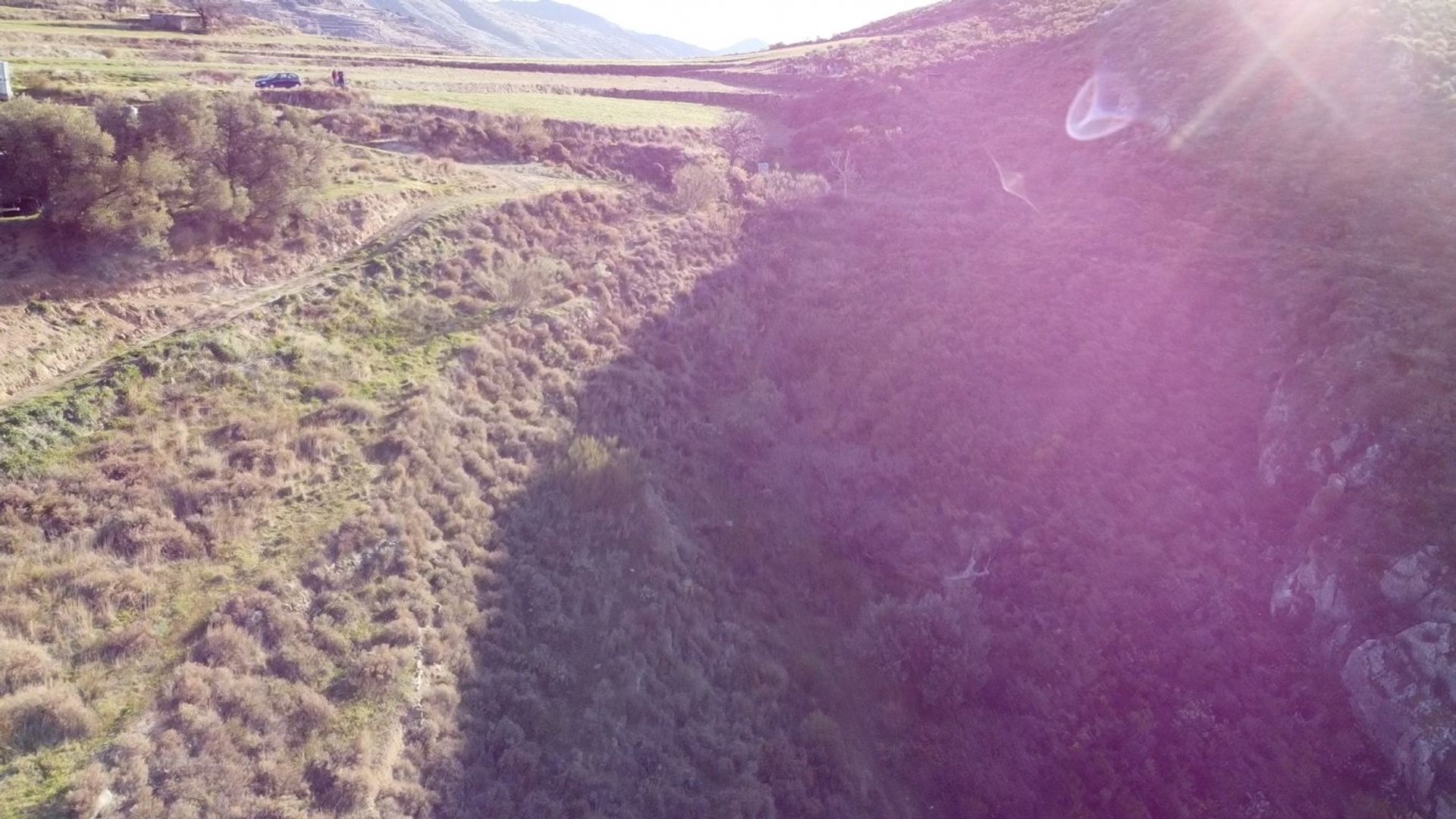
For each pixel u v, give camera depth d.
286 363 19.59
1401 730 15.98
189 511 15.25
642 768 14.83
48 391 16.50
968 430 24.36
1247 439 22.28
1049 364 25.98
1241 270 26.58
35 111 19.44
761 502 23.12
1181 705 17.95
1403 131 29.95
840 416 26.02
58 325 18.08
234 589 14.09
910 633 19.34
